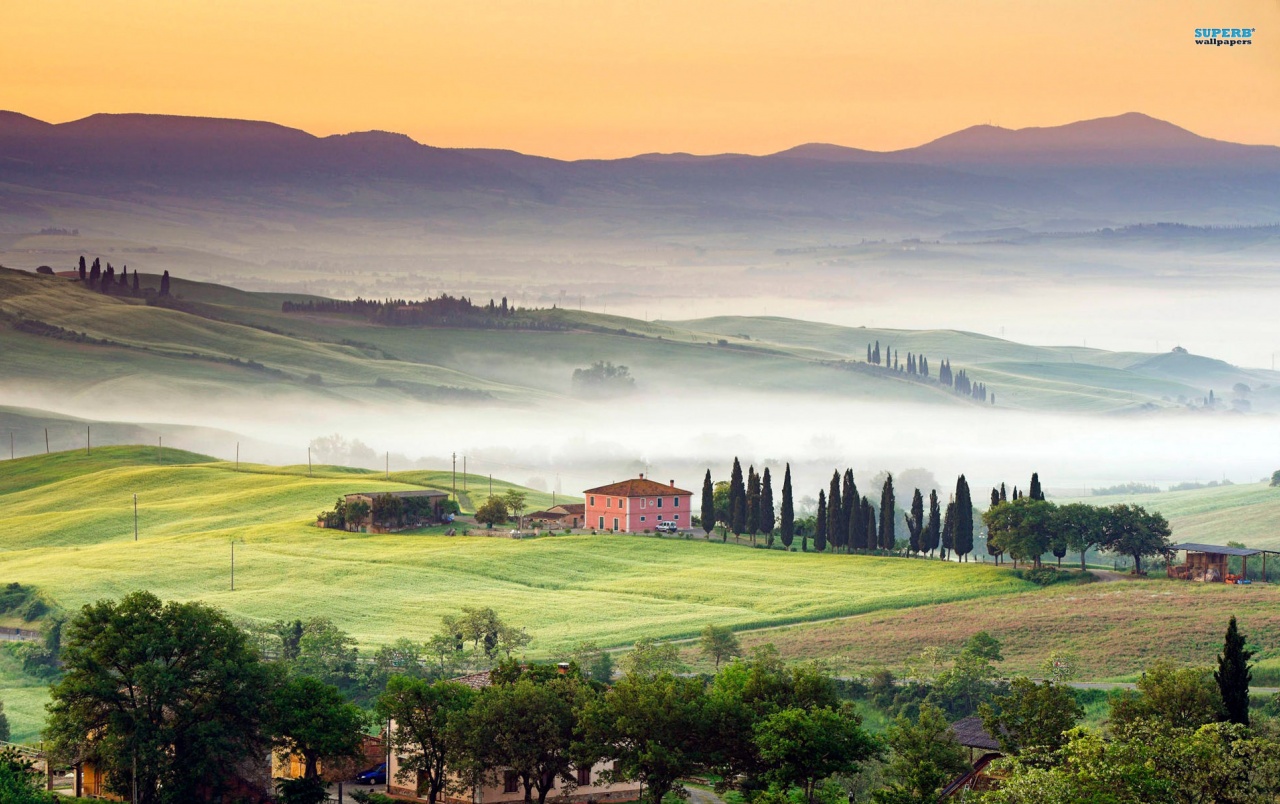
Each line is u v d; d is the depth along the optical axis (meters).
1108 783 70.00
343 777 106.31
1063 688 97.00
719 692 98.25
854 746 91.50
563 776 99.38
